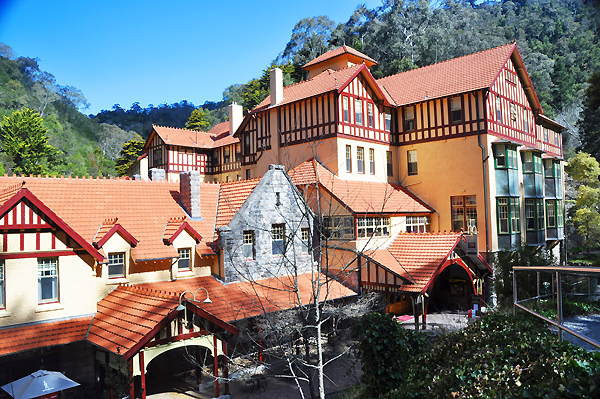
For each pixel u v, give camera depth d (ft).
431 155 98.17
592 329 28.63
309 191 79.41
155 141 167.12
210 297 57.36
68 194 61.16
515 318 35.83
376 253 75.61
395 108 104.37
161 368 59.57
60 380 42.34
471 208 92.07
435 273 69.15
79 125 351.46
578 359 22.21
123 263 58.49
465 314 82.84
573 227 166.61
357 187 85.81
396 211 81.35
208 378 57.06
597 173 141.18
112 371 49.93
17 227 47.32
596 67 262.47
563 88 239.91
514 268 41.11
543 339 26.99
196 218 68.03
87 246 51.37
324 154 91.97
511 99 102.06
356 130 93.71
